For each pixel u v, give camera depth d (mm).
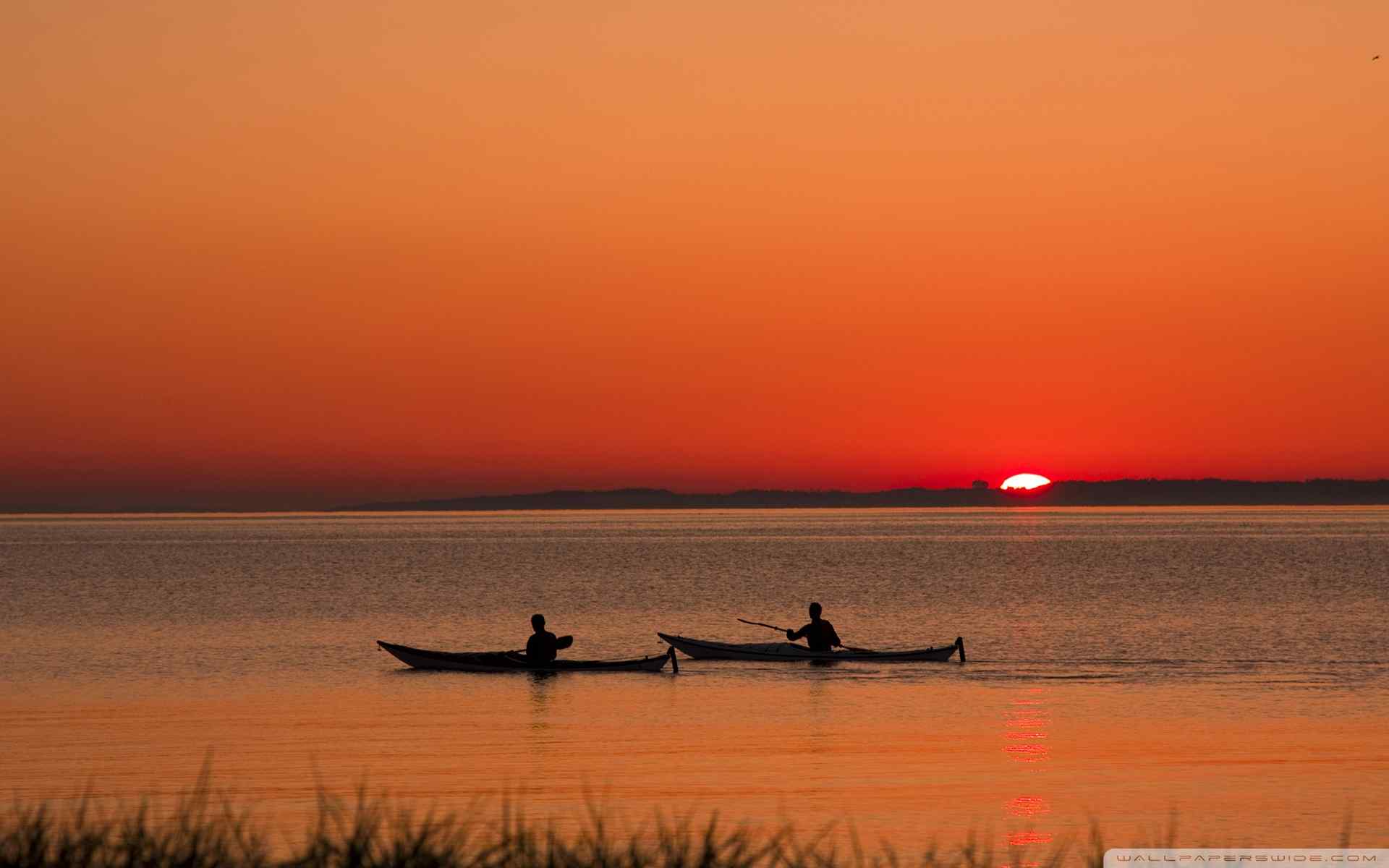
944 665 98312
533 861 25641
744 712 75500
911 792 53344
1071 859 41562
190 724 71500
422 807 50219
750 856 27781
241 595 188000
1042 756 61031
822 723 71562
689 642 102188
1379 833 46281
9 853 24938
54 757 61938
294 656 107250
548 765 59875
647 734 68250
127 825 26500
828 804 51219
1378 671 94188
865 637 127125
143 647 114938
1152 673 93438
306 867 25344
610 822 46188
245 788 54469
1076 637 122312
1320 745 63219
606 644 125375
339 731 69500
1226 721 71000
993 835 45719
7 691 86188
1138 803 51219
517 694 84125
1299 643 115312
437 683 89250
